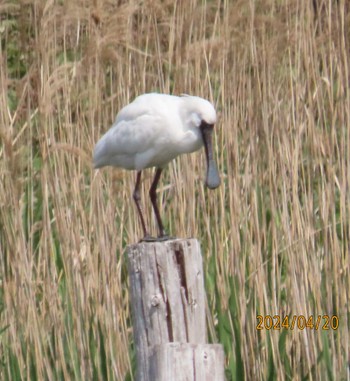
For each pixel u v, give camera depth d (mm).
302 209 10305
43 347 9938
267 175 10555
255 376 9695
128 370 9633
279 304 10016
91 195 10398
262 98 10609
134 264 6871
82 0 10469
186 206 10414
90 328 10000
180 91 10688
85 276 10367
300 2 10844
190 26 10680
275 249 10070
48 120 10492
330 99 10523
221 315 9695
